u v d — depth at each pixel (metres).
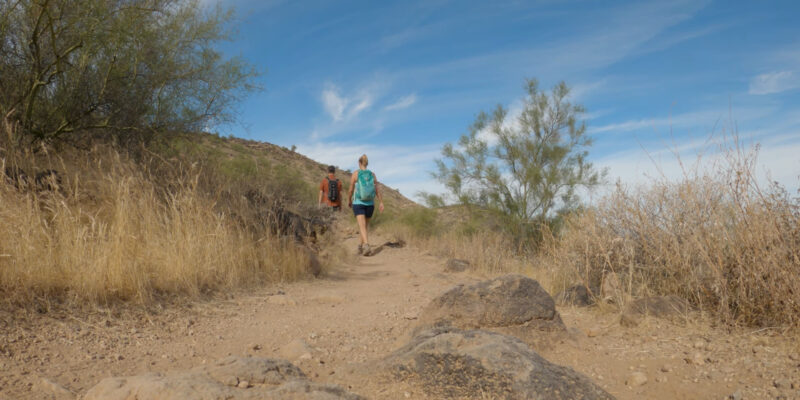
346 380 2.68
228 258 5.47
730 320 3.52
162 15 7.00
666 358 2.97
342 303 5.09
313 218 9.21
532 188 10.19
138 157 6.88
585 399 2.25
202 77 7.76
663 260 4.64
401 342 3.54
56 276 3.73
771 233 3.55
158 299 4.21
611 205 5.28
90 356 2.92
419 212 12.88
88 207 5.12
